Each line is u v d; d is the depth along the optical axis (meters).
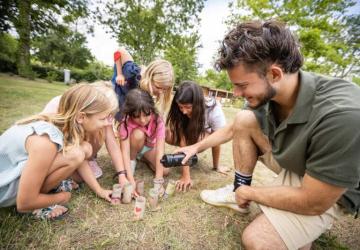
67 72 17.41
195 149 1.76
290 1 9.41
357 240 1.46
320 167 0.90
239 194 1.32
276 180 1.29
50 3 13.00
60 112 1.22
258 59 0.82
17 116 3.09
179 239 1.25
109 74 23.58
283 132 1.03
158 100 2.05
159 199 1.62
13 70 14.24
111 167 2.04
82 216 1.34
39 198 1.12
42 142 1.04
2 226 1.15
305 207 1.00
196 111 1.85
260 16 10.03
